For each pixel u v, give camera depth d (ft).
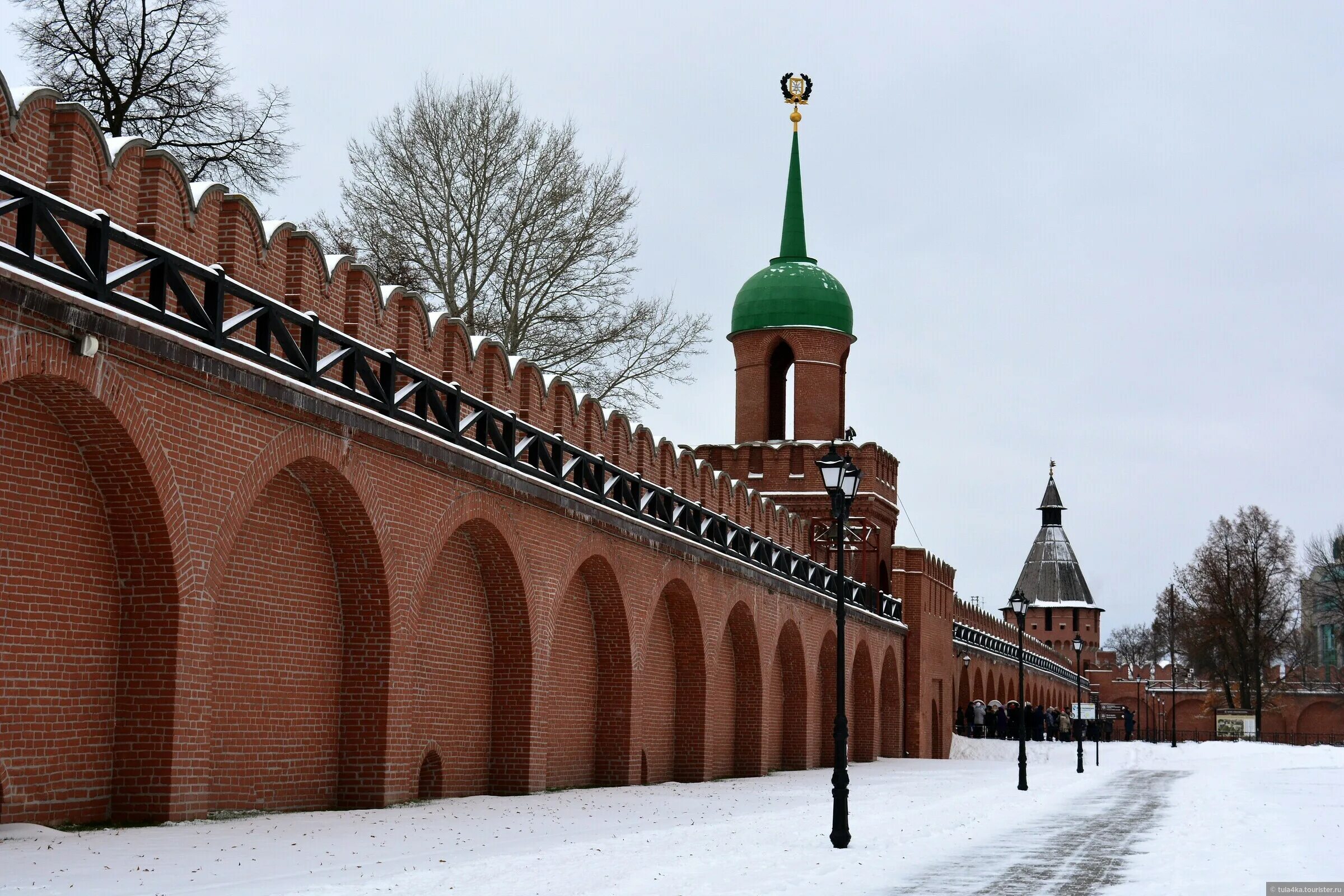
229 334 56.80
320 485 64.03
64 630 50.78
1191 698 398.01
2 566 48.44
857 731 165.78
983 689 256.32
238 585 61.00
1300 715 354.13
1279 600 322.14
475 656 81.15
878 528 177.37
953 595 211.20
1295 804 95.35
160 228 54.54
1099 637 422.00
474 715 81.00
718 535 116.88
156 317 50.72
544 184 146.00
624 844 55.31
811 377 177.58
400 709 68.74
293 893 37.81
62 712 50.70
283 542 63.82
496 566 80.84
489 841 54.65
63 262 50.16
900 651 183.01
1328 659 372.17
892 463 182.70
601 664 98.07
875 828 69.31
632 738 97.45
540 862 47.91
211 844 47.98
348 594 67.82
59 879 38.99
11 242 47.62
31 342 45.03
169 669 52.70
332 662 67.21
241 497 56.03
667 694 110.83
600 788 94.22
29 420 48.98
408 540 68.85
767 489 170.40
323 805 66.33
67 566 50.93
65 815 50.83
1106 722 329.72
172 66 106.11
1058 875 50.29
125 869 41.29
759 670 126.41
